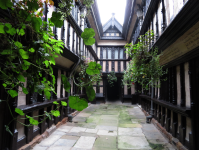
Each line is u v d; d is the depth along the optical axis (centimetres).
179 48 288
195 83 257
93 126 453
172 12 313
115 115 628
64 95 511
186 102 297
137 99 1002
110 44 1105
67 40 466
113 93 1384
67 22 469
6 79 90
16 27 97
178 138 306
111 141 334
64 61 458
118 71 1071
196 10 193
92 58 947
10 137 230
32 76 98
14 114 235
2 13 166
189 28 227
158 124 431
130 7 726
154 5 440
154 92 529
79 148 294
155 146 307
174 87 343
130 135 375
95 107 870
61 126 443
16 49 87
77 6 590
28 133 285
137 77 450
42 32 104
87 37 54
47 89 104
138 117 587
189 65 274
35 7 75
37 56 92
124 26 935
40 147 291
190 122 265
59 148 290
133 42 937
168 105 337
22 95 280
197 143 245
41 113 344
